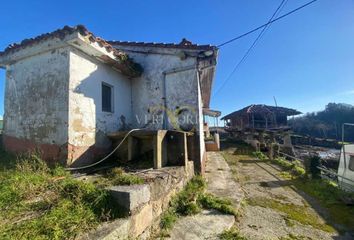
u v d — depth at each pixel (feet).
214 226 12.66
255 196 20.31
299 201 19.67
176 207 13.91
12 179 10.94
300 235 13.24
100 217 8.58
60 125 16.35
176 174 15.16
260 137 70.74
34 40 17.37
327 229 14.35
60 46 16.76
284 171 32.27
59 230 7.23
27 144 18.04
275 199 19.88
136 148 19.47
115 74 22.06
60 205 8.84
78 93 17.10
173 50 22.31
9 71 20.21
